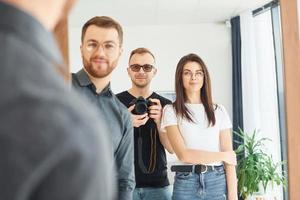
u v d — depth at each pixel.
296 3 1.29
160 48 1.26
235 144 1.28
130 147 1.16
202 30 1.27
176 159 1.26
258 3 1.28
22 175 0.22
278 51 1.28
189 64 1.27
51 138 0.22
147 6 1.23
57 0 0.31
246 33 1.28
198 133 1.29
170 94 1.27
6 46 0.24
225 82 1.28
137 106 1.22
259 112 1.27
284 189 1.25
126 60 1.22
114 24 1.16
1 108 0.22
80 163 0.23
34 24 0.26
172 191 1.25
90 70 1.11
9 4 0.26
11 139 0.22
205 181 1.27
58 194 0.23
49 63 0.26
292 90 1.27
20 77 0.23
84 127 0.24
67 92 0.25
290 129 1.26
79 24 1.12
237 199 1.26
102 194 0.24
